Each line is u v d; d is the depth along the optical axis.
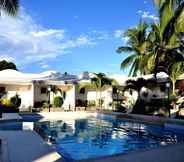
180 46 25.77
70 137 14.66
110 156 7.41
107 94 33.38
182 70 24.30
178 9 16.16
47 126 19.03
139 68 33.91
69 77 32.22
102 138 14.41
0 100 23.95
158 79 28.14
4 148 8.48
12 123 17.88
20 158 7.48
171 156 7.43
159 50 27.23
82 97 35.03
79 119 23.45
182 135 15.31
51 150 8.55
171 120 18.14
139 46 35.78
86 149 11.70
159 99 25.52
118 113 24.61
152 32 32.50
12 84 29.77
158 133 16.03
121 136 15.02
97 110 29.02
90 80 32.06
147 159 7.11
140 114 23.84
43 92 32.09
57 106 30.34
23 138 10.84
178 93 25.31
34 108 28.50
